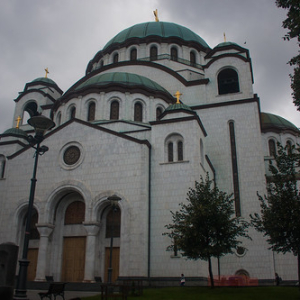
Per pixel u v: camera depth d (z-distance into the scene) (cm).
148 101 3791
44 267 2947
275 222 1972
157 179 3008
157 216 2894
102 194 2988
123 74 3972
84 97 3766
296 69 2086
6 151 3844
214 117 3950
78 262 3033
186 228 2272
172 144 3125
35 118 1730
